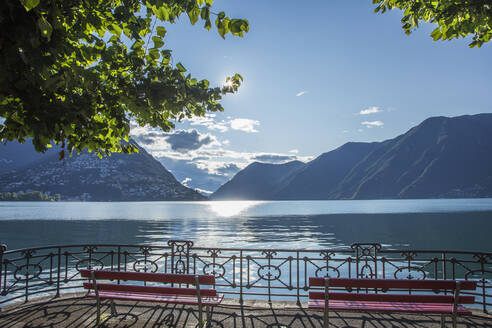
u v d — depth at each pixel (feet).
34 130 12.72
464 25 19.01
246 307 23.62
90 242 159.63
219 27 12.88
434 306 17.95
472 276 92.22
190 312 22.75
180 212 488.85
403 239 170.30
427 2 20.18
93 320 21.26
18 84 11.87
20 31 10.80
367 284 17.75
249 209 627.87
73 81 13.29
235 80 17.16
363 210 508.53
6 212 459.73
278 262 102.78
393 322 20.97
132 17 14.87
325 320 17.80
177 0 13.01
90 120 15.88
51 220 314.55
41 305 23.91
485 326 20.18
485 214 357.82
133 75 15.90
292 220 318.24
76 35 14.78
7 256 121.80
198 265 95.35
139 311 22.86
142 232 206.28
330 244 148.77
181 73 15.99
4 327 20.12
